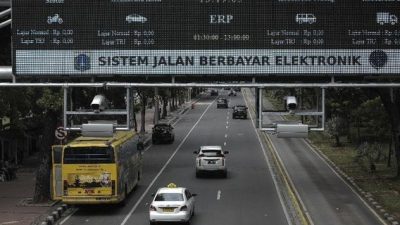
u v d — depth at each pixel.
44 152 26.69
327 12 20.14
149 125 70.56
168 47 20.25
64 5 20.25
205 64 20.25
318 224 22.16
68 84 20.19
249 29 20.19
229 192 29.58
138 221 22.89
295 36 20.17
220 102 99.69
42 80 23.16
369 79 21.72
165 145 51.59
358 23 20.12
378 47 20.14
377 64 20.19
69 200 24.55
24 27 20.31
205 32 20.20
